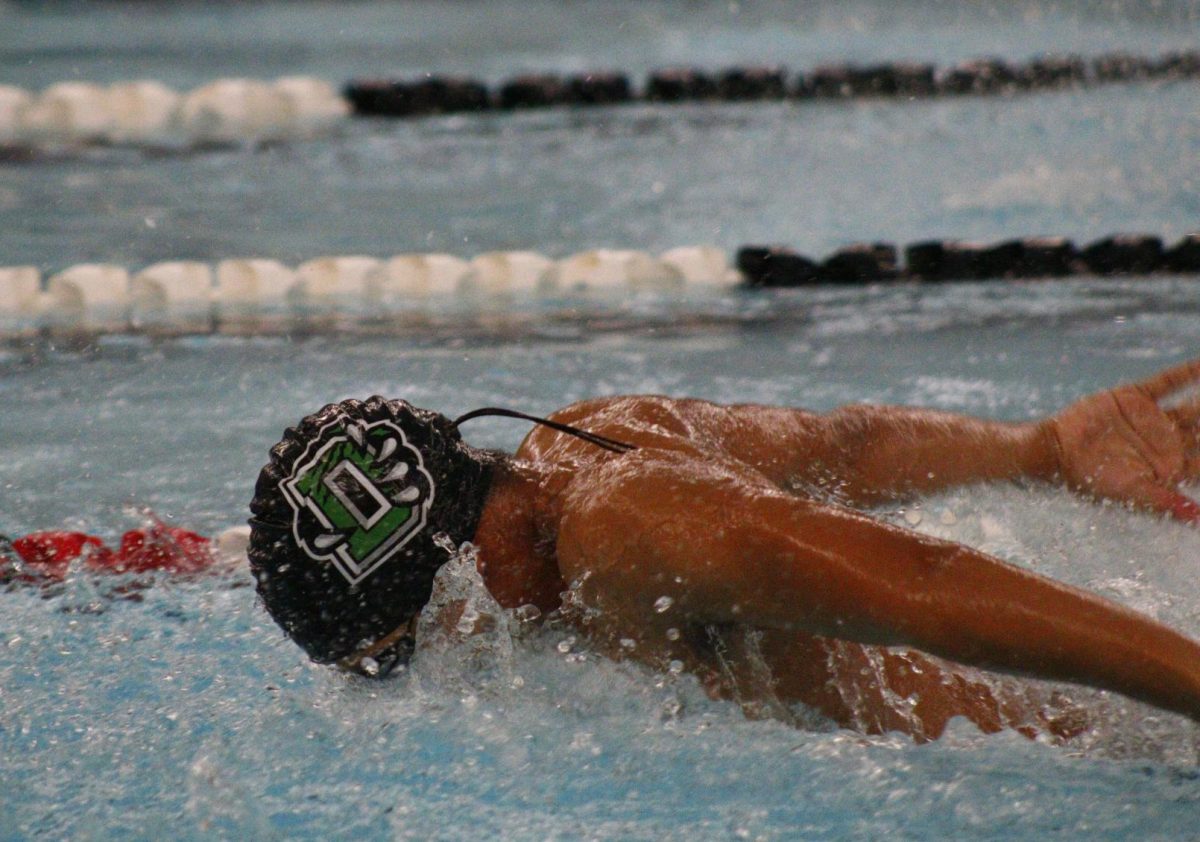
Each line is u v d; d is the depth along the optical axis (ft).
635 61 152.97
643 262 64.34
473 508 20.51
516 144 100.63
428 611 20.74
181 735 21.62
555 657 20.94
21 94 116.06
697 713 20.77
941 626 17.04
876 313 55.52
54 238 71.41
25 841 18.79
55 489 34.81
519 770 20.02
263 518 20.21
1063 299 56.59
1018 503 24.11
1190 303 54.85
